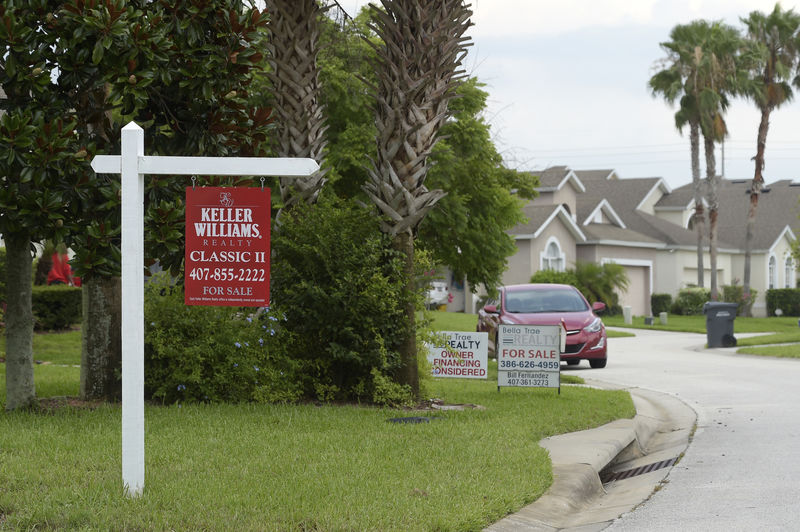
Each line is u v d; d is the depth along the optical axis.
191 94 10.82
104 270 9.88
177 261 10.63
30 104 9.91
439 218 24.81
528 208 46.81
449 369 14.29
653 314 52.34
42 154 9.31
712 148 50.97
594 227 50.25
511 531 6.68
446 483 7.49
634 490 8.76
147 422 9.94
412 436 9.57
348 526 6.06
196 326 11.79
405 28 11.95
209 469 7.69
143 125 11.57
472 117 25.53
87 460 7.74
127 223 6.65
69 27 9.65
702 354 25.89
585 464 8.96
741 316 54.69
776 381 17.72
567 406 12.74
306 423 10.21
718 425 12.45
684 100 50.03
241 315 12.22
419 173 12.27
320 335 12.32
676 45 49.34
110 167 6.64
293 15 13.06
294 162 6.69
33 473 7.17
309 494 6.89
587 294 44.94
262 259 6.81
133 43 9.84
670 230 55.75
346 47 22.02
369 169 12.45
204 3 10.42
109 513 6.16
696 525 7.09
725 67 49.16
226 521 6.08
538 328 14.09
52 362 18.17
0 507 6.29
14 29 9.52
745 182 72.25
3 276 20.12
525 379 14.12
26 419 9.88
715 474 9.13
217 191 6.82
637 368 21.20
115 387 11.75
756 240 60.19
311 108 13.35
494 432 10.05
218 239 6.84
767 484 8.50
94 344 11.71
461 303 46.19
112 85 10.20
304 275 12.39
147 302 11.91
